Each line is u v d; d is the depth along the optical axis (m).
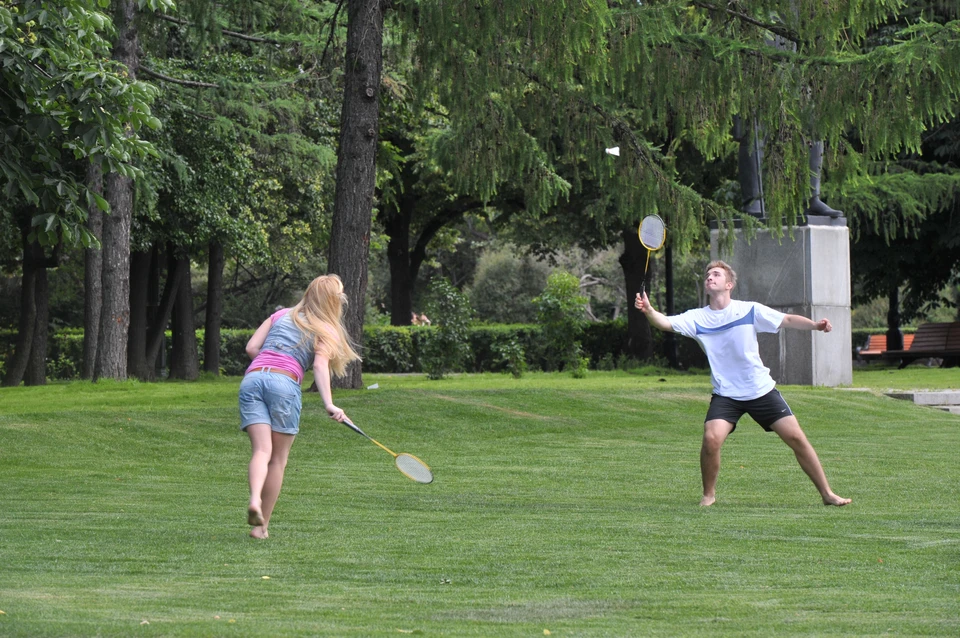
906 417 52.78
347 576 16.34
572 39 45.62
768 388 25.55
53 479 31.98
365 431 44.06
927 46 46.72
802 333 66.81
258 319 161.25
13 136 35.00
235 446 40.59
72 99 34.03
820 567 17.05
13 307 129.75
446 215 129.62
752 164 68.19
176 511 24.50
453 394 52.59
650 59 48.41
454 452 39.62
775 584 15.64
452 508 24.95
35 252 84.38
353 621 12.98
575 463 35.78
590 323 117.38
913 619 13.09
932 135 90.75
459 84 52.09
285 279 159.00
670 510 24.58
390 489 29.16
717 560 17.67
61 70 34.81
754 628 12.62
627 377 82.06
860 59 48.22
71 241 36.09
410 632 12.27
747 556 18.08
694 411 52.50
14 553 18.12
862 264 96.69
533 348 116.31
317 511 24.38
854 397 57.50
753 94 49.97
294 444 41.22
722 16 52.62
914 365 109.38
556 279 85.44
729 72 49.72
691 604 14.16
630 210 57.59
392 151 76.88
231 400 52.53
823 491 25.62
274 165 85.75
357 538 20.22
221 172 79.75
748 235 59.69
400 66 60.44
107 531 20.97
